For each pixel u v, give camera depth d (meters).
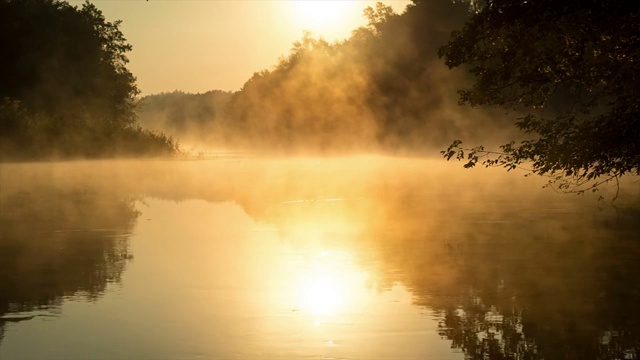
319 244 14.37
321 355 7.83
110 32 70.88
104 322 9.04
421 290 10.45
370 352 7.90
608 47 13.02
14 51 62.88
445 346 8.07
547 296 10.04
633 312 9.22
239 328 8.76
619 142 12.72
